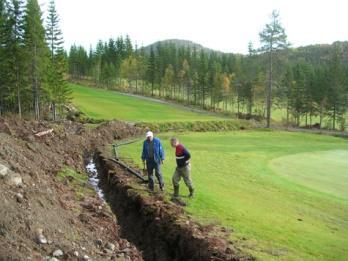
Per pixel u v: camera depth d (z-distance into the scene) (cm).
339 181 1850
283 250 927
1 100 4862
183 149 1291
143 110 6500
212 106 9681
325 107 7438
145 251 1051
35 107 5012
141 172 1662
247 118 7638
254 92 8081
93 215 1163
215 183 1605
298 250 939
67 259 770
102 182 1664
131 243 1066
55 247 791
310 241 1010
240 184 1627
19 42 4800
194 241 955
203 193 1398
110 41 13288
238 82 9038
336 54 7481
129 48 13188
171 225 1052
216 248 902
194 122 4612
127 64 11569
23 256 699
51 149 1886
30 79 4962
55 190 1247
